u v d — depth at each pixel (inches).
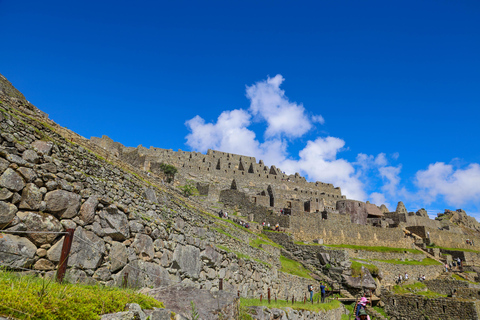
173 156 3289.9
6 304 189.0
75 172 415.5
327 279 1540.4
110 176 489.4
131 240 468.1
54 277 324.5
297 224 1972.2
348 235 2158.0
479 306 1320.1
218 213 1622.8
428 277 1959.9
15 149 349.1
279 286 1056.2
